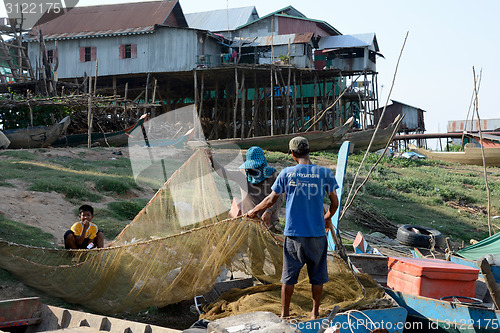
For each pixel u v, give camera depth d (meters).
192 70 33.44
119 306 5.54
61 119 24.73
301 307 5.20
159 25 33.38
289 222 4.76
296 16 42.44
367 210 16.03
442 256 8.67
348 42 40.47
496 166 35.28
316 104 35.81
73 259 5.75
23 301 4.67
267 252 5.40
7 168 13.52
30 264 5.88
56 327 4.56
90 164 16.83
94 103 24.66
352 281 5.70
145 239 5.41
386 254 8.90
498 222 17.84
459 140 57.22
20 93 28.94
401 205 18.62
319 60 39.78
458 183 24.50
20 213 9.45
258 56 38.50
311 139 29.41
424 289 5.88
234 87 36.81
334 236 5.82
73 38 34.47
